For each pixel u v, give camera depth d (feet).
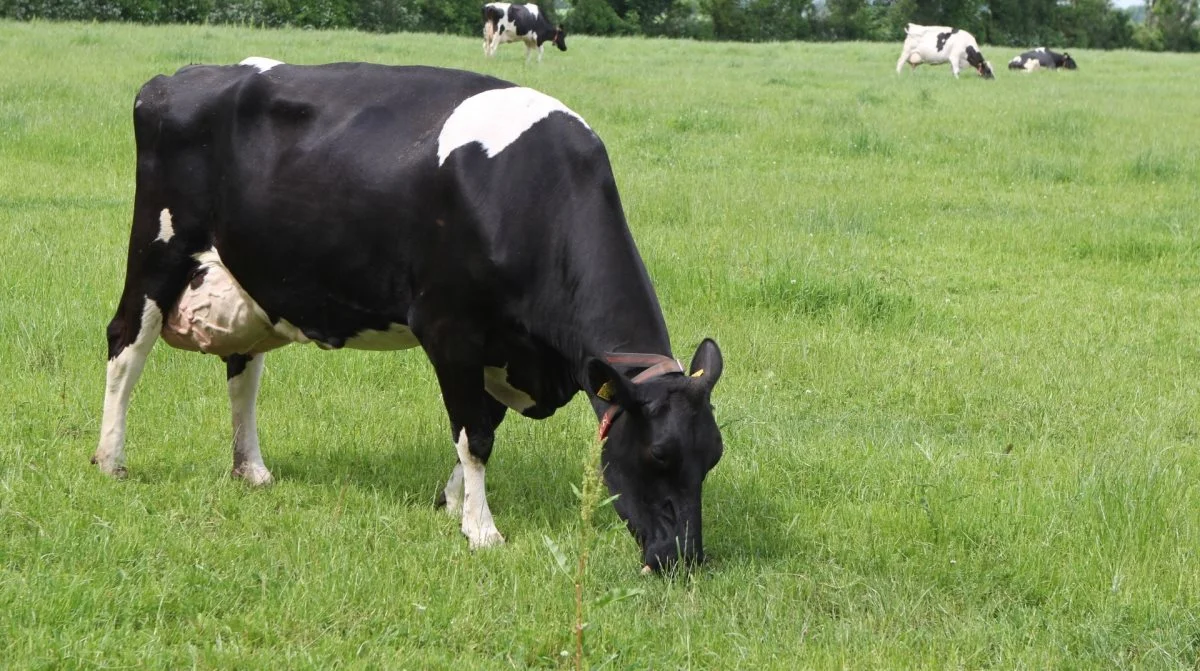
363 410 23.44
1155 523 18.71
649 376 16.17
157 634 14.48
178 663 14.02
